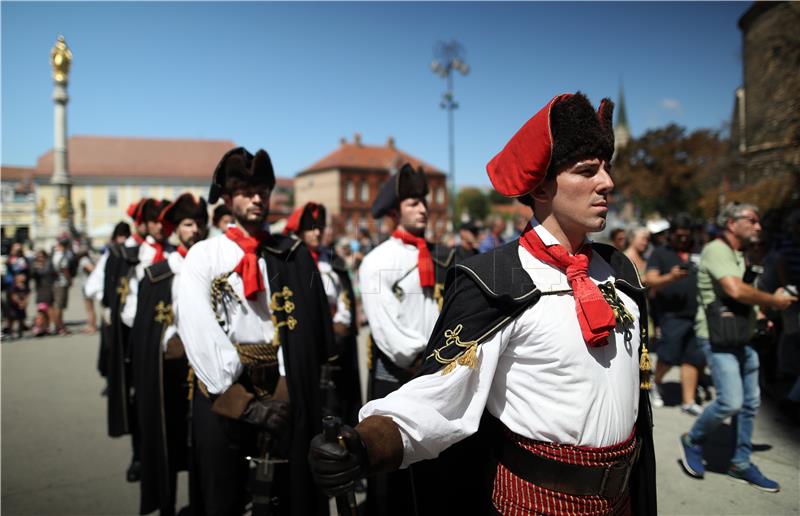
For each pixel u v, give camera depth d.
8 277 9.99
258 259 2.62
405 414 1.29
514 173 1.44
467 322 1.40
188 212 3.60
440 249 3.31
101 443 4.65
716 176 16.66
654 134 32.44
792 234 5.29
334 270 4.38
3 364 7.75
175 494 3.39
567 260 1.42
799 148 10.87
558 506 1.38
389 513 2.56
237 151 2.62
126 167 47.47
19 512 3.39
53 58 20.64
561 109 1.38
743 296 3.18
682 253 5.03
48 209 20.48
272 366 2.58
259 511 2.39
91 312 10.66
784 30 11.71
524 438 1.43
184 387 3.41
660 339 5.07
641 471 1.57
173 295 3.34
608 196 1.41
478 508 1.61
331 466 1.15
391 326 2.97
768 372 5.57
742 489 3.35
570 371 1.37
